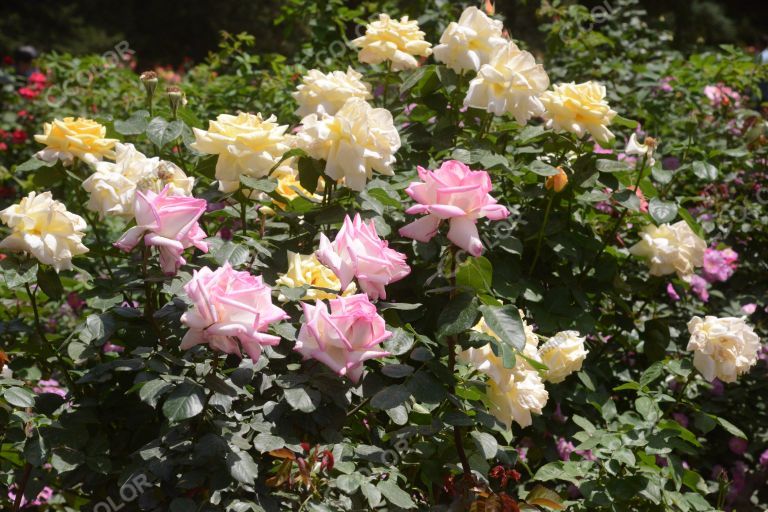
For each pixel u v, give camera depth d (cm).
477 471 224
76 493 247
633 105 488
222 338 167
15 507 221
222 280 167
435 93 303
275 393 204
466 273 188
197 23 1648
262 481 192
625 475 243
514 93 259
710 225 360
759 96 494
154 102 541
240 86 491
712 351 246
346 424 219
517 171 277
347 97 271
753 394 356
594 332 294
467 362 211
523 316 246
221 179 225
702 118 451
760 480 336
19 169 249
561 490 280
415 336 202
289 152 233
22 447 226
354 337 171
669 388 341
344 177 222
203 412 188
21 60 816
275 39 1540
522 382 214
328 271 210
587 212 319
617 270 308
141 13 1655
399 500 185
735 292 389
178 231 182
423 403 188
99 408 222
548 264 303
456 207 177
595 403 269
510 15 955
